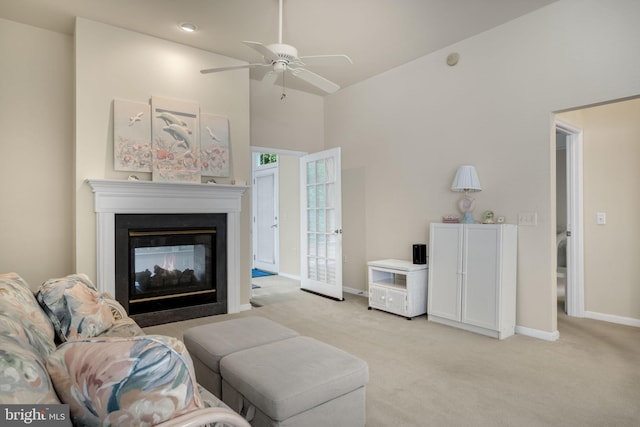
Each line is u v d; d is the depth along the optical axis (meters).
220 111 4.32
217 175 4.25
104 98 3.63
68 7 3.32
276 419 1.55
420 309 4.11
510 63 3.61
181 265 4.14
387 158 4.86
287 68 3.05
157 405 0.88
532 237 3.45
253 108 5.21
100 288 3.54
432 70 4.30
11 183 3.55
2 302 1.45
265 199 7.57
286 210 6.91
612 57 2.99
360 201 5.27
